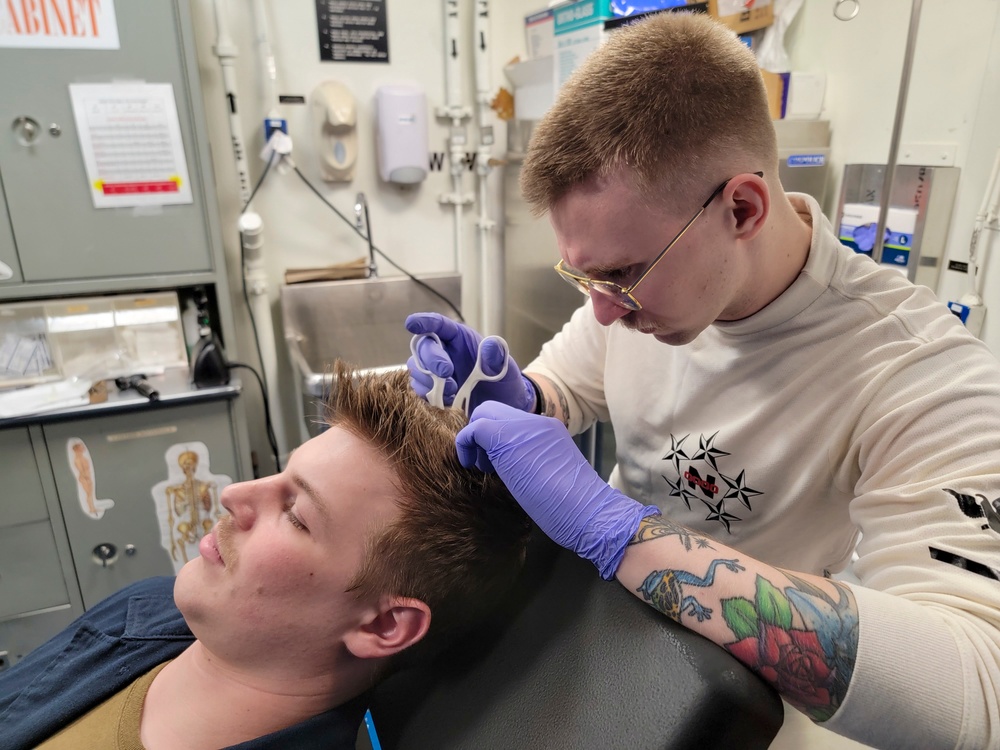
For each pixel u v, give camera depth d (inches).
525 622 27.4
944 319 32.0
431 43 89.7
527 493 27.6
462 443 29.4
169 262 72.9
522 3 91.7
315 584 30.0
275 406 90.9
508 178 96.0
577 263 30.6
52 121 65.1
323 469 30.8
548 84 82.2
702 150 28.0
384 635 30.6
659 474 42.8
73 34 63.7
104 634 37.6
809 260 33.5
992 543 23.8
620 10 69.2
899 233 72.2
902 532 27.0
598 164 28.0
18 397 69.7
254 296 86.1
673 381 41.1
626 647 23.7
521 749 23.7
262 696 31.9
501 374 40.2
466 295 102.5
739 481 37.8
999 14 62.0
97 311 73.4
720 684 20.9
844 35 79.4
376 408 31.9
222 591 30.8
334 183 90.4
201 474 77.2
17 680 37.6
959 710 21.3
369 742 30.7
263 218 88.7
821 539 38.6
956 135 67.4
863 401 31.5
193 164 70.7
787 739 37.5
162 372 77.8
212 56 80.6
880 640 22.2
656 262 29.4
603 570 26.3
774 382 35.5
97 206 68.7
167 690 34.0
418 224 96.3
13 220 66.4
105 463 72.8
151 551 77.9
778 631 22.5
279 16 82.4
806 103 82.0
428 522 30.6
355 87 88.0
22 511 71.1
